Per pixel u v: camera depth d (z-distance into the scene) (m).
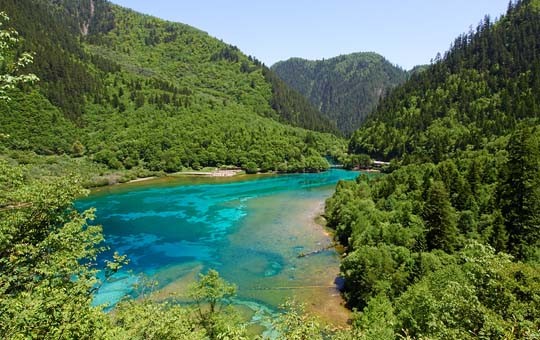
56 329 11.95
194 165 148.75
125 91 185.75
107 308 39.81
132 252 60.09
